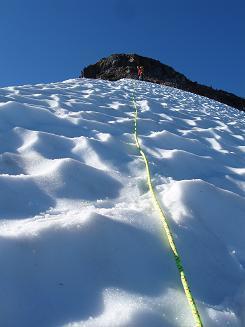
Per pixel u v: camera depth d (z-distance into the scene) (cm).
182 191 276
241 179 379
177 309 171
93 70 2405
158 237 220
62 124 449
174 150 403
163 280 189
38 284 171
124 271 188
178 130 577
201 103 1169
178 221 243
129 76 2222
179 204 263
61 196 267
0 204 238
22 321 154
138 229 221
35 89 712
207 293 191
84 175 299
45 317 157
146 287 181
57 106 563
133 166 353
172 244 208
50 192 268
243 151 529
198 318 157
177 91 1438
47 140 367
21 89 685
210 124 716
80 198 270
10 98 549
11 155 325
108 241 202
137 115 646
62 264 183
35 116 445
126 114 636
